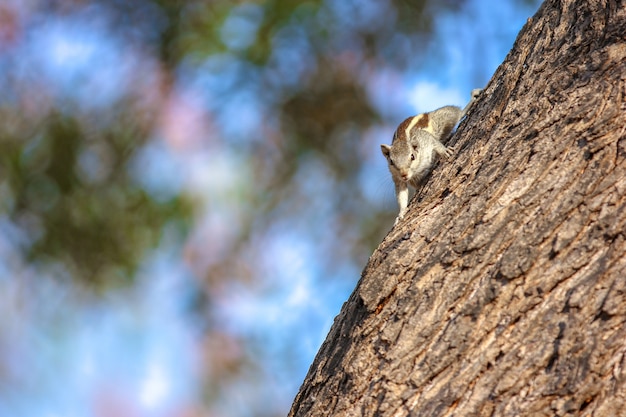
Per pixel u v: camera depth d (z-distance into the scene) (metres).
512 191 5.70
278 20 14.75
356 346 5.67
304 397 5.98
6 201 14.88
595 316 5.09
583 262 5.26
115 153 15.11
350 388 5.54
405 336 5.47
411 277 5.71
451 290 5.51
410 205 6.78
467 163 6.28
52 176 14.93
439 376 5.29
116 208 15.00
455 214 5.85
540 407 4.98
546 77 6.35
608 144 5.56
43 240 14.94
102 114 15.23
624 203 5.33
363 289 5.83
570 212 5.43
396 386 5.36
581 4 6.60
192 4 15.09
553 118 5.93
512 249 5.45
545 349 5.09
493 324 5.30
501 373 5.13
